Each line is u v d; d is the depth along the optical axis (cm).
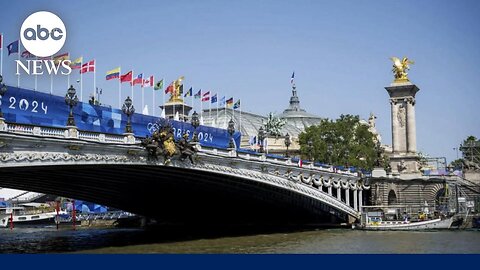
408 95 15675
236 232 12344
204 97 12256
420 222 12581
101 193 11225
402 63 15875
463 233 11556
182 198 12012
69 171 8344
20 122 6756
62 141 6750
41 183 9650
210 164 9238
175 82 11362
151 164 8131
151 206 12988
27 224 16638
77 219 16250
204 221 14738
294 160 11862
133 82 9562
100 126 8031
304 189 11744
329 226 13712
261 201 12144
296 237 10769
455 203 13962
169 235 11612
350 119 18425
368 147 17988
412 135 15575
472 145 19350
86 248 8756
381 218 13338
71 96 6975
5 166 6231
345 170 13588
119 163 7644
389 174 14838
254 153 10350
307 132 18212
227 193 11381
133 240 10338
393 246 9062
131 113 7919
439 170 16375
